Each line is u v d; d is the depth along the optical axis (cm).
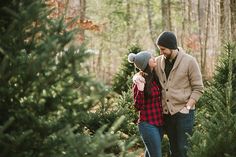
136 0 2941
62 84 325
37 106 321
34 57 320
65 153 322
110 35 2891
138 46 1270
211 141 450
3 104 321
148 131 547
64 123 329
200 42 2253
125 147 335
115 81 1208
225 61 809
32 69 305
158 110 556
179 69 552
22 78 311
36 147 322
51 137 331
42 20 334
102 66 2848
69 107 331
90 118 691
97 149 294
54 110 329
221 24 2003
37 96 320
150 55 552
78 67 318
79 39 1230
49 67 316
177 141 559
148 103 554
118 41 2973
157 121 555
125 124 742
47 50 303
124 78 1200
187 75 556
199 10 2369
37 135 324
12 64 317
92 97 328
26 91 318
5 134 299
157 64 568
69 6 1486
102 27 2722
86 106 332
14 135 311
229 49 801
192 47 2212
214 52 2169
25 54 319
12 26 318
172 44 545
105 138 292
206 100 764
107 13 2905
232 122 456
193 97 552
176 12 2741
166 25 2552
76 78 314
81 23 1276
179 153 559
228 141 448
